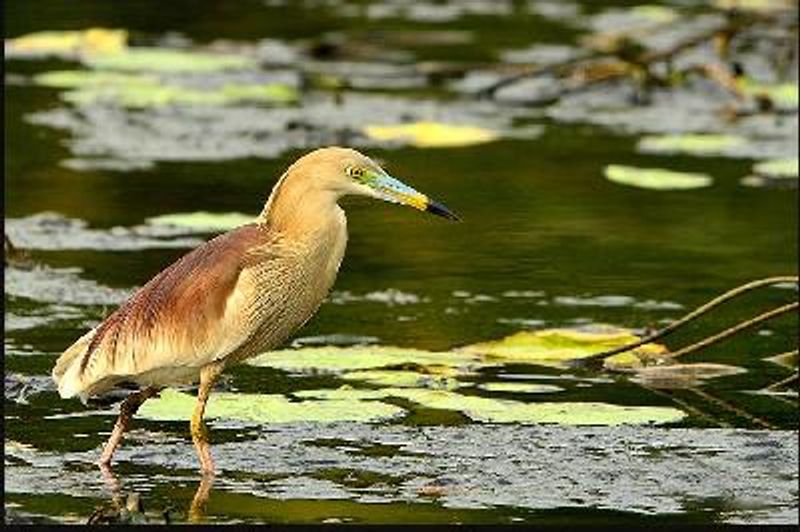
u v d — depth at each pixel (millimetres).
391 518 10352
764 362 13203
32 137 18703
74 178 17328
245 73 21875
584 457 11336
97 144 18562
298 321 10992
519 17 24938
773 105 20250
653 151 18781
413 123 19469
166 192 16953
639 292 14680
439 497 10680
